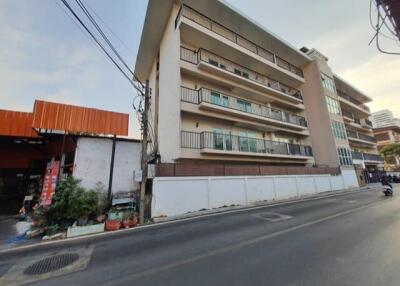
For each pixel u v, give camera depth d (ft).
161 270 13.50
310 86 79.92
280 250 15.96
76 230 23.86
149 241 20.17
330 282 10.94
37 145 39.68
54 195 27.12
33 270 14.47
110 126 34.68
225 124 52.90
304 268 12.67
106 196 32.81
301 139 75.00
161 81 56.03
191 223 27.40
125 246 18.99
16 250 19.02
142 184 30.71
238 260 14.40
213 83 52.16
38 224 25.40
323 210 32.60
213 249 16.92
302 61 79.20
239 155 48.21
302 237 19.01
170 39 49.55
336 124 77.97
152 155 45.34
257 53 63.93
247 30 59.88
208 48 52.85
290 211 32.83
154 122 58.95
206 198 37.22
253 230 22.21
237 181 42.47
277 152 57.21
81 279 12.86
